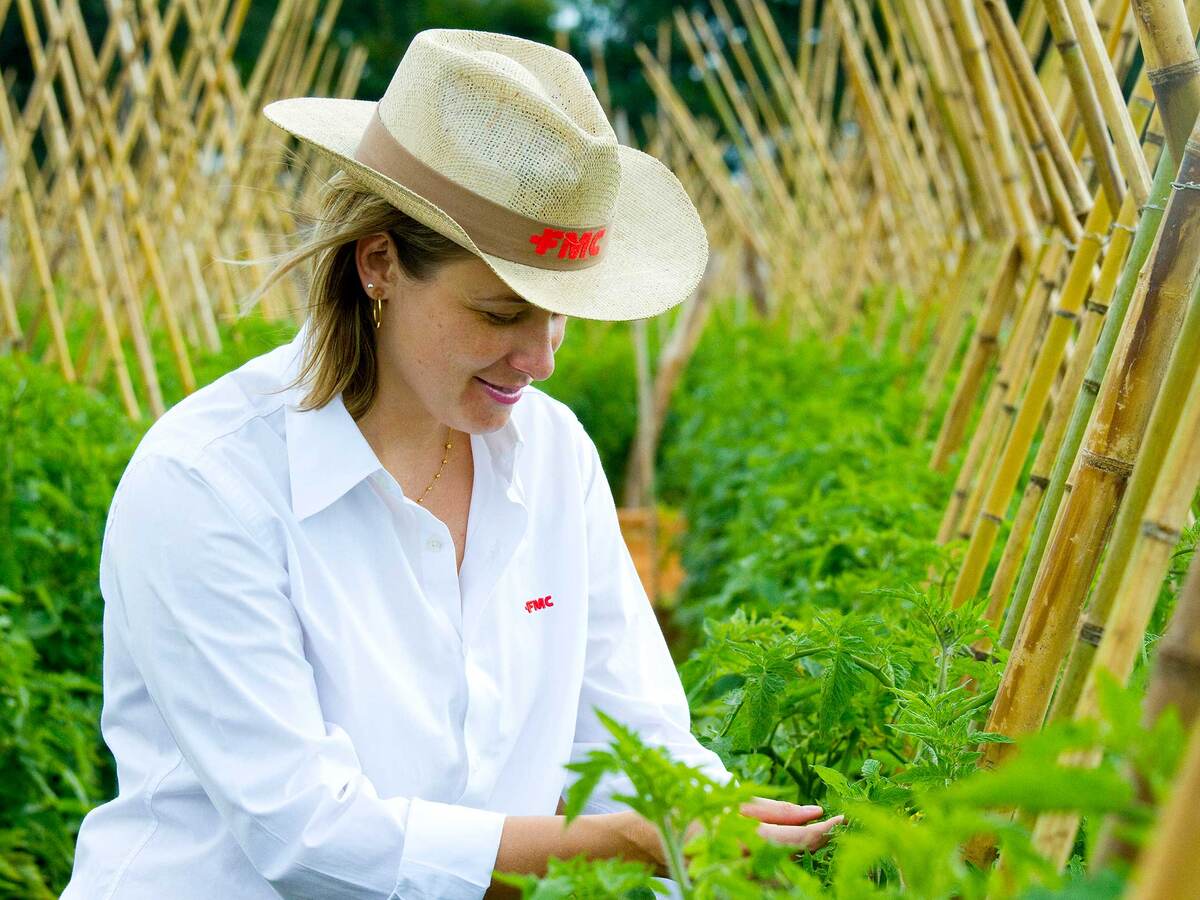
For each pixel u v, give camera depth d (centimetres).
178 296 814
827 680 201
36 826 369
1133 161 230
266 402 183
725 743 215
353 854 165
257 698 168
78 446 467
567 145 174
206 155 784
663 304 190
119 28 662
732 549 553
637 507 1016
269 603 173
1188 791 79
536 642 199
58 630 428
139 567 172
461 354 178
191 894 181
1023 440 269
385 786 182
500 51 195
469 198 173
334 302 183
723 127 2419
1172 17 167
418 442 194
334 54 916
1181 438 117
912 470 395
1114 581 138
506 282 167
